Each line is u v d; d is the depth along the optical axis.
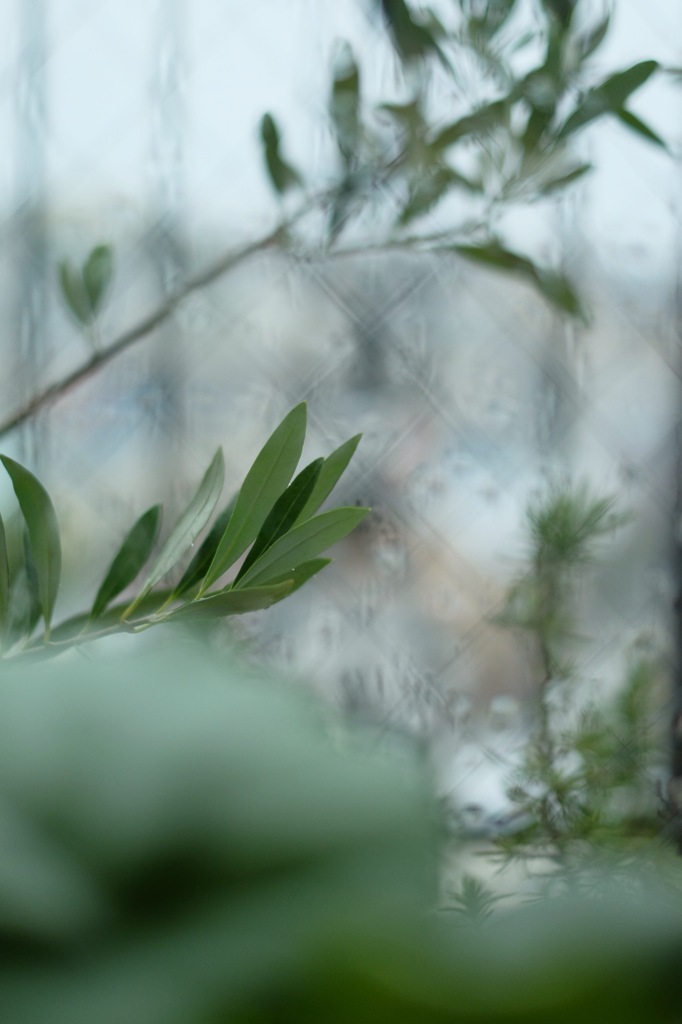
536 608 2.09
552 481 2.50
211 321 2.40
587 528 2.08
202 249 2.39
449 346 2.52
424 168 1.43
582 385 2.57
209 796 0.32
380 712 2.43
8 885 0.28
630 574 2.53
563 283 1.53
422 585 2.50
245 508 0.61
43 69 2.35
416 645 2.48
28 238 2.34
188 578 0.64
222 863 0.29
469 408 2.54
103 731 0.38
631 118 1.30
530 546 2.19
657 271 2.54
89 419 2.33
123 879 0.29
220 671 0.48
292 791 0.33
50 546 0.63
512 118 1.40
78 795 0.33
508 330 2.54
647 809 1.94
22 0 2.33
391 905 0.24
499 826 2.00
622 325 2.56
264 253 2.35
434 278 2.51
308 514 0.62
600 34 1.39
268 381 2.44
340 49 1.48
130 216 2.38
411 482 2.51
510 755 2.36
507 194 1.39
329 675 2.42
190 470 2.40
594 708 2.09
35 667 0.51
